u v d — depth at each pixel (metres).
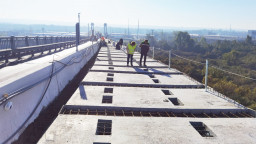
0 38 11.40
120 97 6.78
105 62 14.02
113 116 5.19
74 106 5.76
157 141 4.06
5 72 5.88
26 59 13.95
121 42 25.62
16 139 4.59
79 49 14.71
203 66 38.25
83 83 8.32
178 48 133.50
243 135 4.42
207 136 4.59
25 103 5.36
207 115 5.77
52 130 4.34
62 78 8.95
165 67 13.18
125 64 13.61
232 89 25.92
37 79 6.19
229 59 77.44
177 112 5.88
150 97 6.90
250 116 5.79
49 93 7.14
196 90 8.10
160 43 160.50
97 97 6.64
